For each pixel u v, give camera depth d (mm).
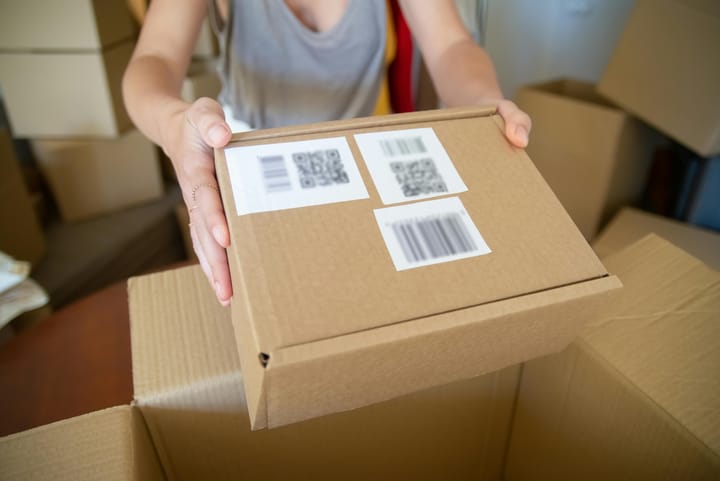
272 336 323
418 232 389
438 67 729
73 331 678
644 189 1558
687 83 1202
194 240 445
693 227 1233
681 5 1194
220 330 551
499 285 372
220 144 400
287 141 418
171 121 522
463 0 1189
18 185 1329
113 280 1526
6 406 569
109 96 1451
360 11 787
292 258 359
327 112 883
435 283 365
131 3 1326
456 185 422
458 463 678
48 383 599
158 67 655
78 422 448
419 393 573
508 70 2059
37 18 1341
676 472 454
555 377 570
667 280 562
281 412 361
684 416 448
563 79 1664
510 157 452
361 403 400
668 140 1501
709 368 481
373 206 396
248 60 846
